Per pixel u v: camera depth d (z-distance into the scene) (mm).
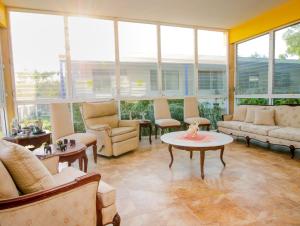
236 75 5770
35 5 3867
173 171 2959
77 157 2430
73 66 4438
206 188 2387
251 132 4012
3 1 3637
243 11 4402
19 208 1087
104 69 4695
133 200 2156
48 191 1174
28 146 2844
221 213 1881
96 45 4605
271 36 4594
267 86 4816
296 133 3254
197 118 4902
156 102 5004
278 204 2000
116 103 4539
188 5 4016
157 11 4316
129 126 4109
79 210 1310
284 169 2887
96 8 4078
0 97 3697
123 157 3695
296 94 4172
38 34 4160
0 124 3719
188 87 5559
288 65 4312
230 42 5695
